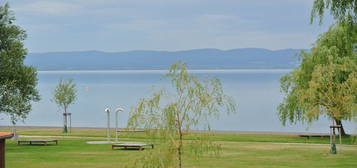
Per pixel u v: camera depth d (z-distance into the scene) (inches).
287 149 1760.6
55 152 1705.2
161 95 812.0
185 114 808.3
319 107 1584.6
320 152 1664.6
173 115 804.6
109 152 1692.9
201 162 1417.3
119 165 1391.5
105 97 6550.2
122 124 3764.8
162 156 800.9
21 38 1861.5
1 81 1788.9
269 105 5251.0
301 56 2032.5
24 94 1849.2
